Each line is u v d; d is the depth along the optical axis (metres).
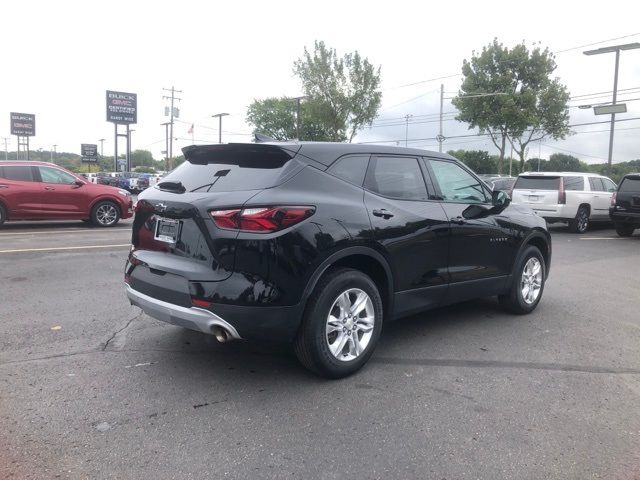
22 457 2.90
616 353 4.76
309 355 3.85
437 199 4.84
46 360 4.30
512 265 5.66
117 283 7.02
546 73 35.91
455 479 2.80
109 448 3.02
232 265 3.55
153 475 2.77
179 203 3.83
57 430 3.20
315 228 3.72
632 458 3.04
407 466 2.91
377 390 3.87
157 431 3.21
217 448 3.04
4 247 9.98
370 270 4.37
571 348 4.87
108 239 11.45
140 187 42.91
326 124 41.06
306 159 3.97
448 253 4.84
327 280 3.86
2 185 13.04
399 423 3.39
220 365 4.27
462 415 3.51
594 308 6.37
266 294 3.54
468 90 36.66
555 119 36.22
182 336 4.95
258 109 68.00
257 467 2.87
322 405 3.61
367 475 2.82
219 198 3.68
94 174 58.78
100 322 5.32
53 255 9.12
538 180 15.58
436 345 4.87
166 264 3.86
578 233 15.38
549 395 3.84
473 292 5.23
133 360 4.34
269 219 3.55
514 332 5.31
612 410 3.63
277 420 3.38
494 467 2.92
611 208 14.34
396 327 5.41
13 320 5.33
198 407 3.54
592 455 3.06
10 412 3.41
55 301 6.07
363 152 4.37
